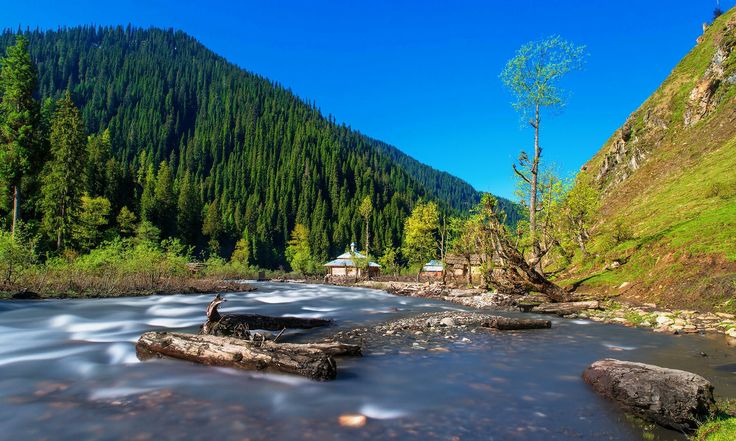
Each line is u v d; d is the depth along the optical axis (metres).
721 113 48.00
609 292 23.64
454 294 30.44
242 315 13.52
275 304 25.56
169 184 115.00
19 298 22.84
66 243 55.47
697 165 42.84
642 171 54.59
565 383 8.09
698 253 20.55
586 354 10.63
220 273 58.88
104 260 33.69
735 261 18.41
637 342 12.20
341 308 23.34
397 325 15.20
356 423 6.04
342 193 188.75
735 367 9.18
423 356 10.32
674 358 10.11
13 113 44.22
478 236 30.38
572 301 23.03
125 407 6.59
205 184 196.75
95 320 16.41
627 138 66.81
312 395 7.29
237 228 134.38
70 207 57.09
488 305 23.23
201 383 7.88
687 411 5.73
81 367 9.05
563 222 32.91
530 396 7.32
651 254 24.05
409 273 75.50
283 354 8.51
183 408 6.57
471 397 7.27
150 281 31.83
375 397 7.23
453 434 5.66
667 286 20.39
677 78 65.12
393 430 5.79
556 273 31.61
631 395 6.47
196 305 23.03
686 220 26.83
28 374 8.49
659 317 15.28
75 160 57.97
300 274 85.06
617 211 50.31
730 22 56.34
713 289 17.80
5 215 54.62
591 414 6.46
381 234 152.62
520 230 30.16
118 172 97.12
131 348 10.95
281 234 161.25
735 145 39.59
